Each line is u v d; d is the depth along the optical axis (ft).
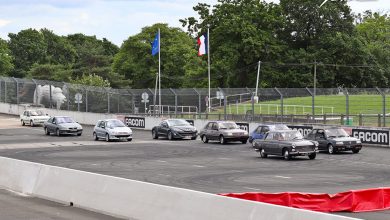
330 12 300.61
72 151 117.39
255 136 126.41
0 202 54.44
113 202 47.80
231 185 66.49
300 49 288.71
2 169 66.69
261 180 71.10
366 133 122.11
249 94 154.92
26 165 62.13
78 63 372.58
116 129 143.64
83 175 52.42
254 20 289.74
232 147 125.08
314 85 268.00
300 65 282.36
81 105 215.10
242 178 73.36
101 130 145.69
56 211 49.29
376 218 45.80
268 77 280.72
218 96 158.71
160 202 43.16
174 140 147.02
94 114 205.16
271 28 288.92
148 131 179.42
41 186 58.23
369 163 90.53
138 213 44.80
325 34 293.43
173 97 181.88
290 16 305.94
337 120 147.33
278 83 282.36
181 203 41.27
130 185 46.62
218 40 286.05
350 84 296.51
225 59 278.26
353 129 124.88
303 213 32.68
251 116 151.84
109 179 49.08
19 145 133.08
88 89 209.97
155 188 44.06
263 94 148.15
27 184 60.90
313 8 300.20
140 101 189.37
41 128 192.24
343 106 176.76
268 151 101.50
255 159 99.71
